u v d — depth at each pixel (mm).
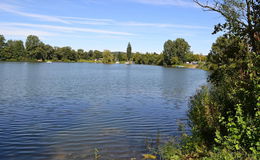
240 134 6184
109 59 159500
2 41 127625
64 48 155750
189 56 122500
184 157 7711
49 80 38406
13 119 14055
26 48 137500
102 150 9445
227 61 8633
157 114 16062
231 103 8602
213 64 9180
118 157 8742
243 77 7680
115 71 72312
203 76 59031
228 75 8406
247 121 6301
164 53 125062
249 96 6988
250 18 7625
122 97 23219
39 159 8562
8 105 18016
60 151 9328
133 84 36375
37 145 9930
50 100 20516
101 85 33625
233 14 7832
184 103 20484
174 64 121312
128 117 15047
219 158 6117
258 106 6320
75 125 13039
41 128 12367
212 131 8781
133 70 80438
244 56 8055
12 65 86750
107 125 13156
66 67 87625
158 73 66812
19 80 36812
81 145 9992
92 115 15414
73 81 38250
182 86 34844
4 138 10695
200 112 9352
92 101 20578
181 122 13773
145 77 51562
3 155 8875
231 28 8117
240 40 8172
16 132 11602
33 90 26469
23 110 16484
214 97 9820
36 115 15148
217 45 9203
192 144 8312
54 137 10977
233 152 6215
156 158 8508
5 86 29250
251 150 6090
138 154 9000
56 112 16078
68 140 10594
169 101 21422
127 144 10133
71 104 19016
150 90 29406
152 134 11562
